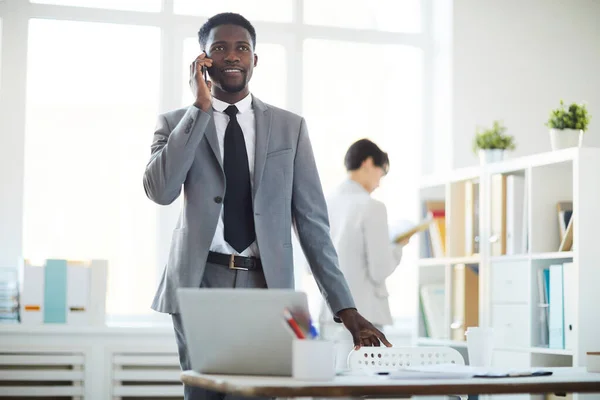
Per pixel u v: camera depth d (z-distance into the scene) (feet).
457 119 19.80
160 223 18.89
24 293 17.13
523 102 20.13
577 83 20.40
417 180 18.79
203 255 9.45
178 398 17.70
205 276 9.57
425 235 18.62
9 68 18.35
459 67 19.89
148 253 18.84
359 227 15.26
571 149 14.17
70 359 17.25
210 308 7.21
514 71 20.12
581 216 13.96
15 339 17.08
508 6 20.18
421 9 20.59
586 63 20.45
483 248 16.52
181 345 9.49
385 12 20.40
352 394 6.19
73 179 18.65
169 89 19.01
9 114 18.31
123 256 18.75
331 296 9.37
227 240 9.59
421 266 18.65
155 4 19.10
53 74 18.63
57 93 18.63
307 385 6.19
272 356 7.22
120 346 17.51
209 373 7.39
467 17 19.99
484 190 16.63
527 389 6.62
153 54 19.07
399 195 20.31
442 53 20.25
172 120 10.11
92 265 17.44
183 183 9.84
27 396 17.08
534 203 15.29
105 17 18.75
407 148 20.43
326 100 20.03
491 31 20.10
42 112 18.56
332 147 19.98
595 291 13.89
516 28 20.20
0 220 18.16
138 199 18.84
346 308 9.27
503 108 20.03
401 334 19.17
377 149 15.75
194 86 9.57
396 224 16.26
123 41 18.95
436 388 6.40
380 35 20.22
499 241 16.10
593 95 20.43
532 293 15.06
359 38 20.13
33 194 18.45
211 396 9.23
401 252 16.24
